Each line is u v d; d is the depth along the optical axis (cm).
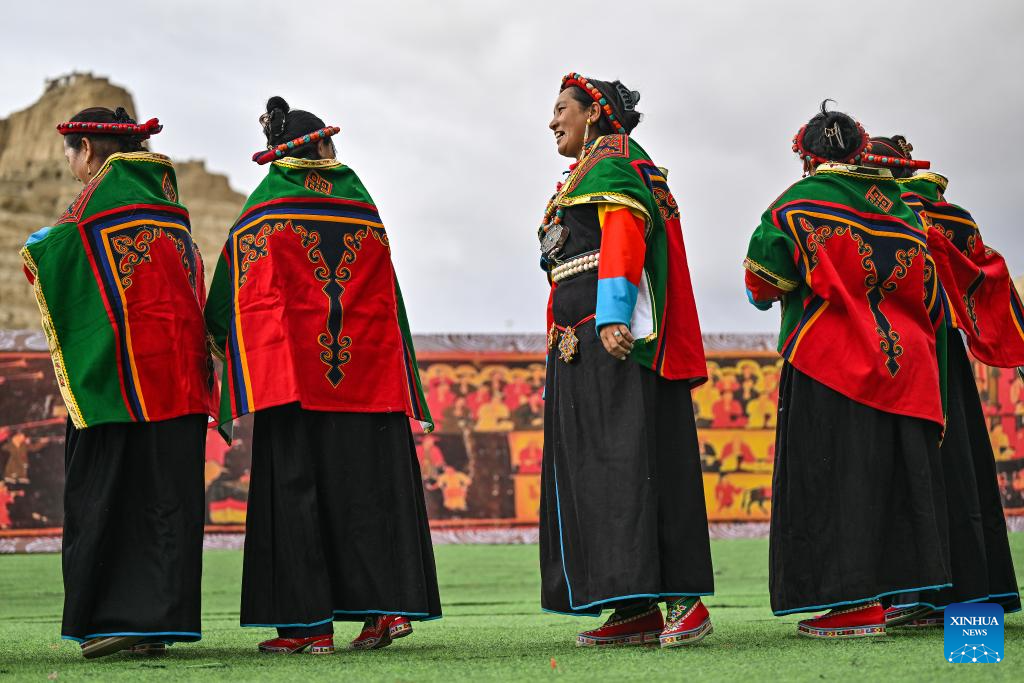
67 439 373
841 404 358
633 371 344
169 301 365
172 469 357
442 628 450
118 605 346
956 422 394
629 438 339
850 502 352
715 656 304
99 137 384
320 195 376
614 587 331
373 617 370
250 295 365
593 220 356
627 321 339
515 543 954
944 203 425
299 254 368
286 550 357
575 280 356
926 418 357
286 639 354
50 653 362
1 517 892
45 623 520
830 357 360
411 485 374
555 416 361
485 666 296
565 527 353
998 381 941
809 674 262
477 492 955
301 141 381
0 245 4675
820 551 354
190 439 362
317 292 368
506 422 966
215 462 927
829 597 351
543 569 366
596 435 345
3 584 759
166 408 359
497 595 710
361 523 364
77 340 357
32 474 902
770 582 367
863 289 365
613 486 338
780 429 372
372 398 371
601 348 348
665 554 340
